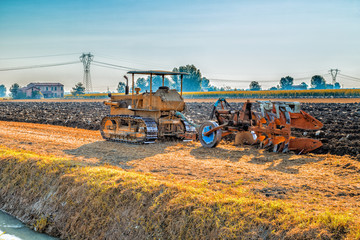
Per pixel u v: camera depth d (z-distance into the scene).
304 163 11.12
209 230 6.21
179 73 16.02
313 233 5.54
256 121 14.14
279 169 10.31
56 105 53.38
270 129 12.93
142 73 15.76
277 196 7.58
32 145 14.32
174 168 10.39
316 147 12.45
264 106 13.03
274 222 5.96
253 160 11.64
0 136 16.92
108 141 16.05
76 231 7.70
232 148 14.00
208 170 10.15
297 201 7.27
